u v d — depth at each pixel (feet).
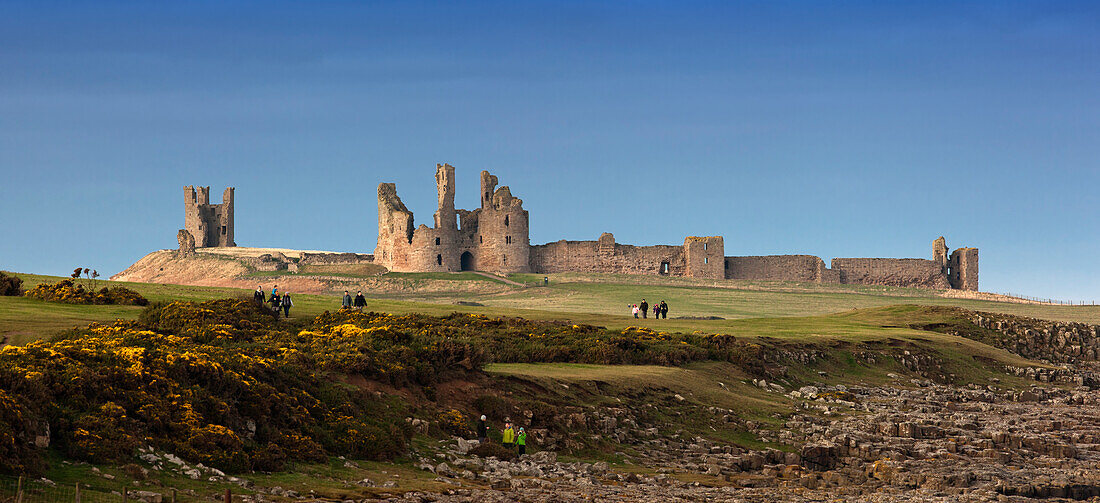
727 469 149.59
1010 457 162.50
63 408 106.32
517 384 175.32
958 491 138.51
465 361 172.86
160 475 102.78
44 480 93.40
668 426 174.81
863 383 255.70
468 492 116.88
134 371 117.19
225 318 212.23
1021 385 283.79
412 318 247.29
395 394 154.40
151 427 111.75
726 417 183.83
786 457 157.99
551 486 125.08
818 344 283.38
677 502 119.44
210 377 125.18
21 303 230.68
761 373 237.25
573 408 167.73
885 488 140.26
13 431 96.48
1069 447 169.27
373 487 113.29
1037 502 132.57
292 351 156.76
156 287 298.76
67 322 204.13
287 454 120.47
